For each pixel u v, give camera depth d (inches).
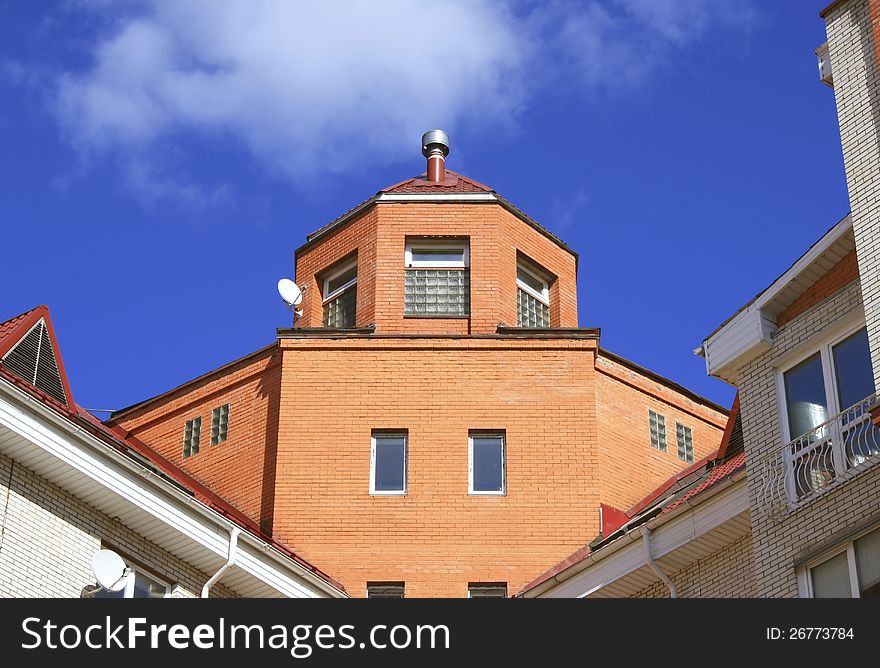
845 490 762.2
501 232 1254.9
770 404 825.5
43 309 924.6
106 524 834.8
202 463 1214.9
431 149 1368.1
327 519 1125.1
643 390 1242.0
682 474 1184.8
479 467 1152.8
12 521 784.9
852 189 810.2
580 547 1112.2
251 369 1230.9
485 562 1106.7
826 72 861.2
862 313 784.9
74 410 909.2
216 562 872.9
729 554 850.1
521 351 1189.7
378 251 1243.8
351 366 1184.8
